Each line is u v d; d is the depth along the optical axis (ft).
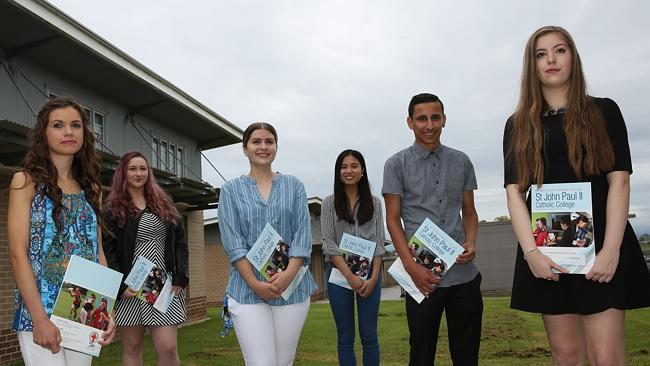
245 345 11.51
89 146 10.07
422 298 12.25
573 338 9.30
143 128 40.75
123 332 14.57
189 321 42.09
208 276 82.58
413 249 12.39
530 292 9.39
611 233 8.54
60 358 8.85
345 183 16.16
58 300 8.74
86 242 9.64
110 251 14.35
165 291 14.61
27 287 8.58
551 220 8.93
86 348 8.90
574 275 8.95
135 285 14.16
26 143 21.93
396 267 12.70
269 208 12.01
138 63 33.24
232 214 11.99
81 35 28.45
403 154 13.11
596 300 8.63
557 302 9.16
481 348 23.50
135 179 14.84
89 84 34.47
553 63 9.14
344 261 15.69
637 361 19.54
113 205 14.57
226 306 12.07
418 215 12.79
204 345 27.25
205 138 49.37
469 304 12.45
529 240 9.06
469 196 13.20
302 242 12.07
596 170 8.84
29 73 29.73
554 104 9.48
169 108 40.19
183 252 15.55
